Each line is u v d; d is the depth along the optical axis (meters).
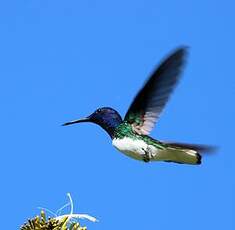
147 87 7.17
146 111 7.48
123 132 7.39
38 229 5.53
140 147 7.02
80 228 5.63
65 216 5.69
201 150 6.45
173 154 6.63
